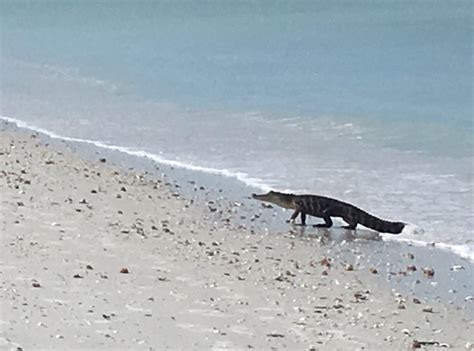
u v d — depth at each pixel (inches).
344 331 454.6
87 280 506.0
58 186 753.0
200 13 3659.0
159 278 522.9
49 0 4717.0
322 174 840.9
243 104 1298.0
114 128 1098.7
